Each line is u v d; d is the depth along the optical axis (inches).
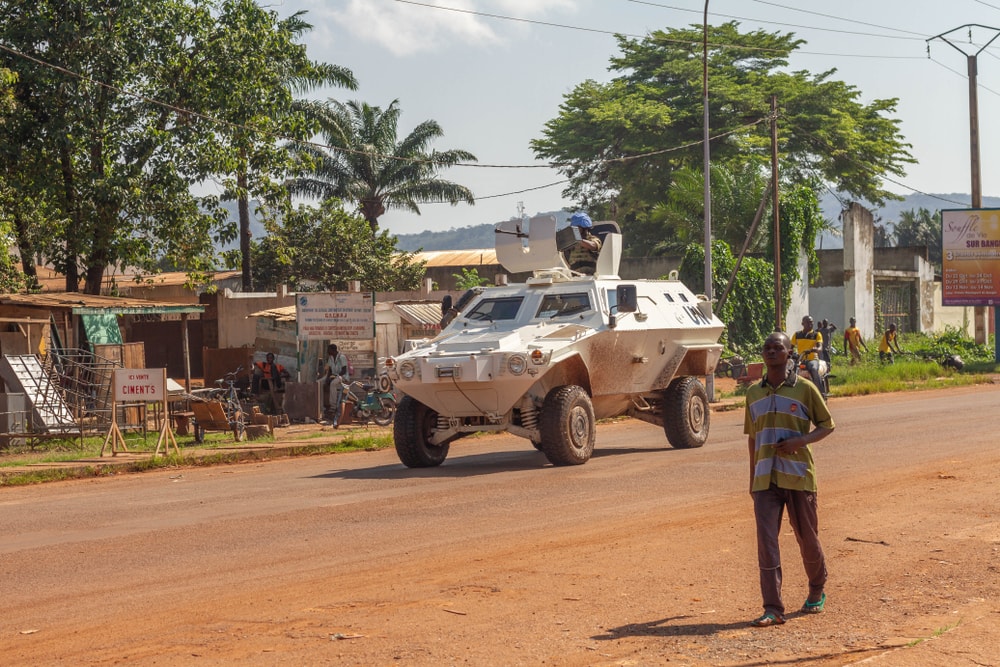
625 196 2970.0
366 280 2303.2
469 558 398.3
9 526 512.7
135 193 1210.0
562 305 732.7
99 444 895.7
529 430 684.7
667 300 799.1
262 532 468.1
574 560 388.2
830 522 452.4
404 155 2618.1
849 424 919.7
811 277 2121.1
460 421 697.0
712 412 1190.3
